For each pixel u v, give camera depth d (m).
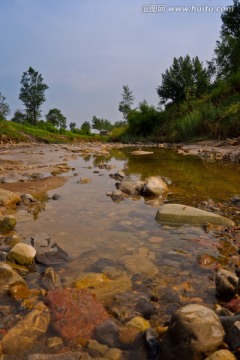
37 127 43.59
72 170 8.75
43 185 6.20
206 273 2.62
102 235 3.47
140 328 1.86
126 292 2.29
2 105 48.69
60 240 3.31
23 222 3.93
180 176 7.57
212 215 3.97
